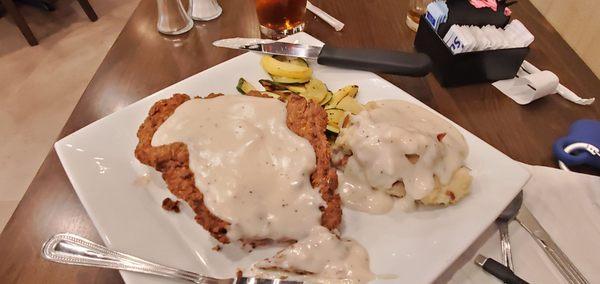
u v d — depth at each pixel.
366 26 0.43
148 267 0.24
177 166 0.27
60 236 0.26
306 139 0.27
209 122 0.28
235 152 0.26
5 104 0.74
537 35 0.43
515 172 0.28
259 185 0.25
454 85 0.37
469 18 0.36
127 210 0.27
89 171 0.28
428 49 0.38
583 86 0.37
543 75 0.35
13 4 0.79
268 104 0.29
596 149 0.30
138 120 0.31
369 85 0.35
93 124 0.30
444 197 0.27
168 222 0.27
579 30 0.44
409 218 0.27
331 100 0.33
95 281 0.25
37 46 0.85
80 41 0.86
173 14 0.41
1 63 0.81
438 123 0.31
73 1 0.96
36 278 0.25
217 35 0.42
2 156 0.66
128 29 0.43
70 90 0.76
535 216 0.28
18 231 0.27
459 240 0.25
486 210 0.26
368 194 0.28
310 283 0.24
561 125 0.34
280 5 0.39
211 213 0.25
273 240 0.26
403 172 0.27
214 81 0.34
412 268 0.24
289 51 0.36
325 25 0.43
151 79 0.37
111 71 0.38
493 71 0.36
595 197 0.28
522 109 0.35
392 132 0.28
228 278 0.24
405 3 0.46
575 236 0.27
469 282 0.25
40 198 0.29
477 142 0.30
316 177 0.26
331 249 0.25
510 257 0.25
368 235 0.27
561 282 0.25
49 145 0.67
